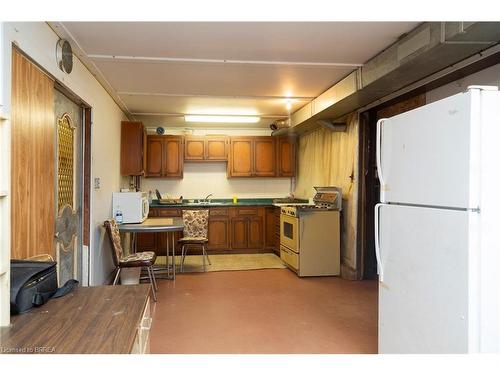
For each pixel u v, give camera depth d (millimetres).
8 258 1352
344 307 3617
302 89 4344
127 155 5266
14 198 1822
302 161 6754
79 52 3010
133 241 5676
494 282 1550
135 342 1326
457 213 1603
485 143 1542
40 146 2184
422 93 3689
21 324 1352
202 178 7109
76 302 1609
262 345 2729
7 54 1670
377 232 2248
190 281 4641
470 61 2697
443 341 1687
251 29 2656
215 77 3848
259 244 6660
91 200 3475
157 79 3879
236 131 7191
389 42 2904
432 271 1765
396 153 2092
